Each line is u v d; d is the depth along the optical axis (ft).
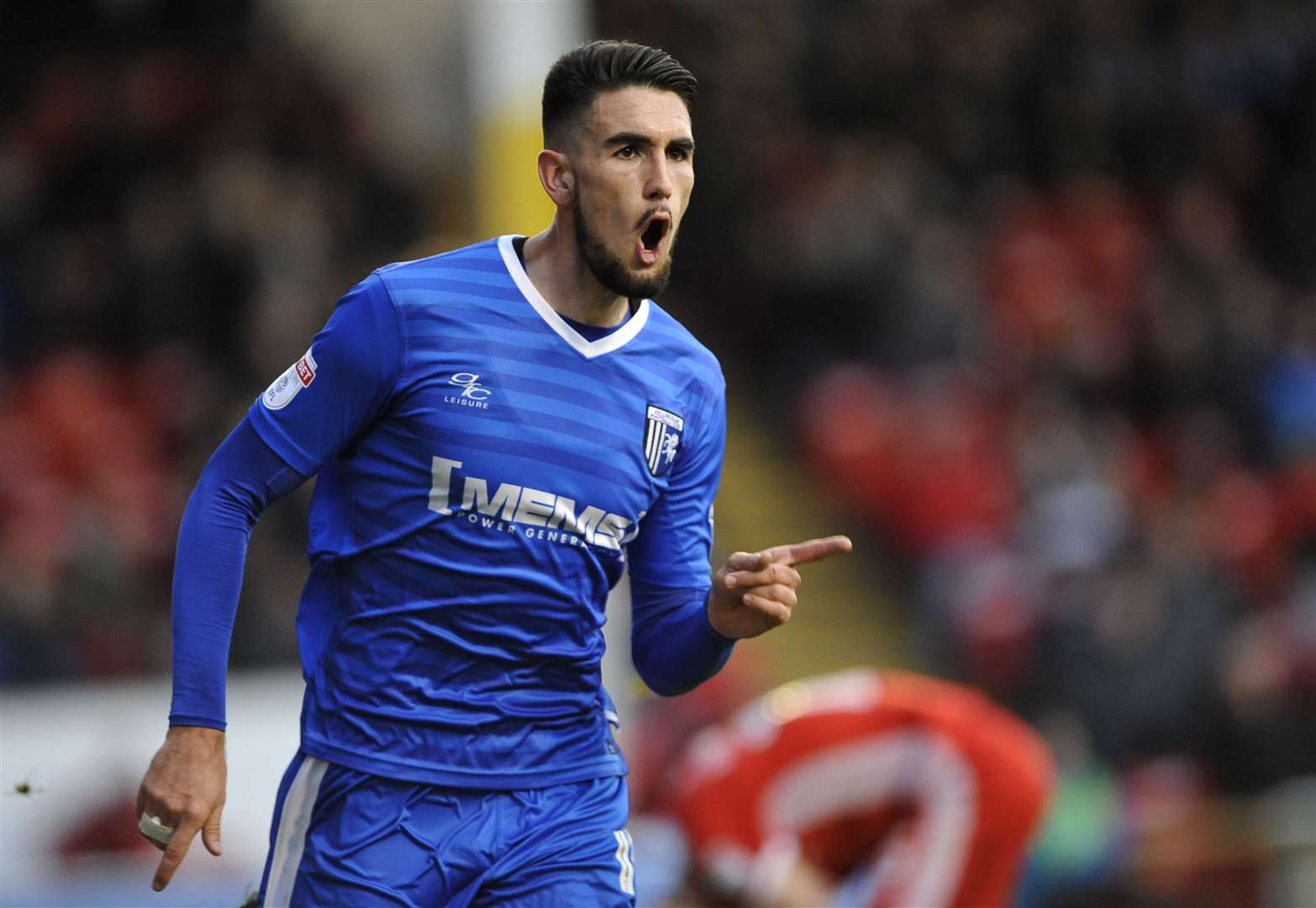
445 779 32.09
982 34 177.27
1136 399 157.99
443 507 32.07
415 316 32.19
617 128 31.73
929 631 130.82
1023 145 177.68
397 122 146.61
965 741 44.16
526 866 32.27
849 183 154.40
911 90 172.24
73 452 126.41
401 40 145.79
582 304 32.81
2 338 133.59
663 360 33.78
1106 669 110.22
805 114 169.99
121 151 142.10
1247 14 189.78
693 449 34.71
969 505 140.87
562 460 32.35
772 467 148.77
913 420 146.00
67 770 99.25
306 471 32.35
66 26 152.15
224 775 31.58
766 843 43.42
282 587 107.04
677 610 34.96
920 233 154.92
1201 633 108.68
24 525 115.55
